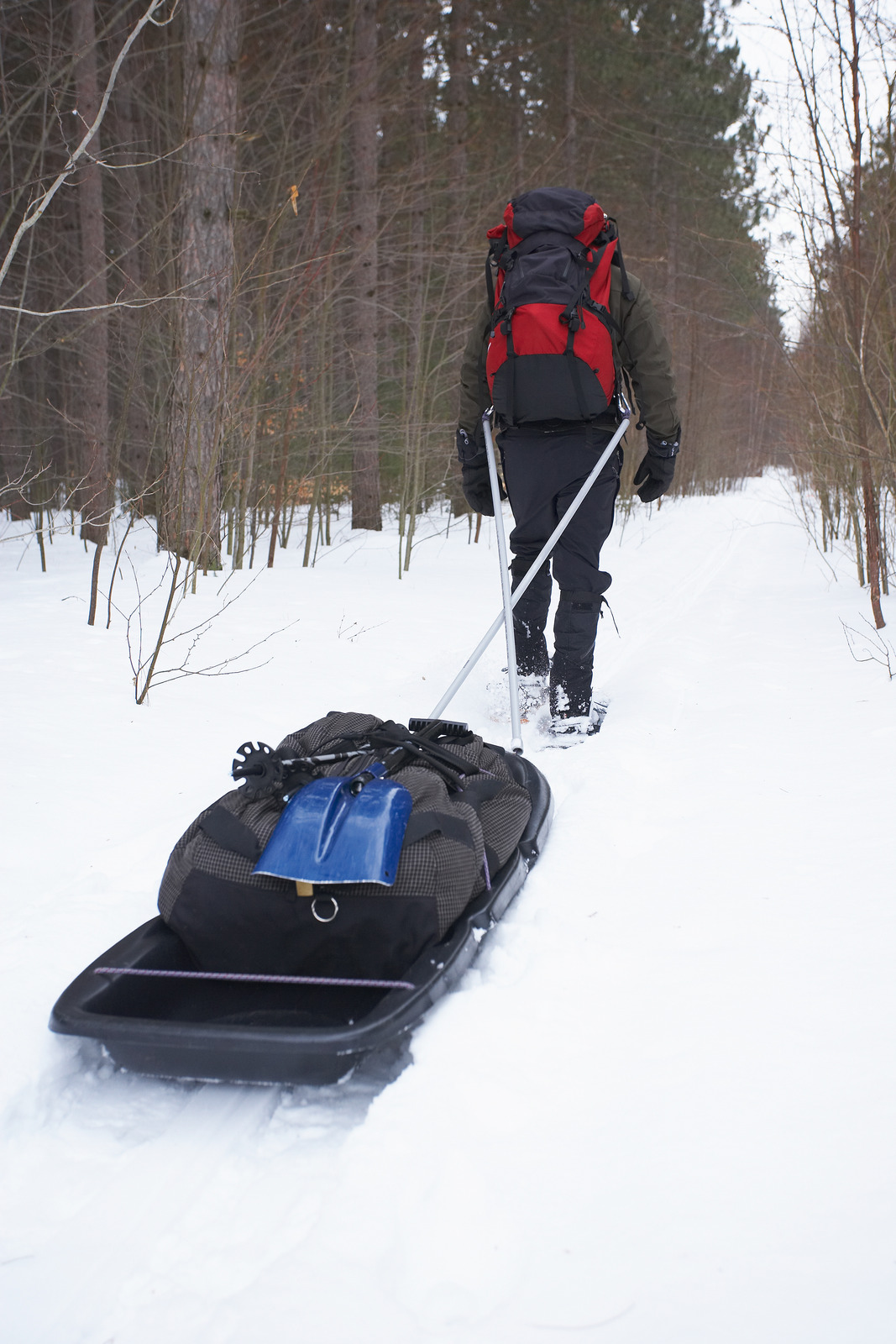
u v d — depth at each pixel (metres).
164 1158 1.50
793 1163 1.32
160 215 7.59
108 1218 1.37
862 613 5.83
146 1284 1.24
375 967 1.79
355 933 1.77
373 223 10.10
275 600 6.39
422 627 5.77
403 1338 1.09
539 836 2.43
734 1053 1.58
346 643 5.16
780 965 1.84
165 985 1.85
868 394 4.98
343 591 6.96
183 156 6.73
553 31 15.30
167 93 7.41
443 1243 1.22
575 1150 1.38
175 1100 1.67
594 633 3.61
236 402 6.90
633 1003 1.76
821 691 4.00
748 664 4.70
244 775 1.95
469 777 2.29
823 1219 1.22
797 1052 1.57
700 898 2.18
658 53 16.55
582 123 16.39
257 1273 1.25
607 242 3.37
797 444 9.42
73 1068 1.73
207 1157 1.50
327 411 9.08
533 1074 1.56
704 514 18.55
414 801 1.98
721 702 4.01
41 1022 1.78
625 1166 1.34
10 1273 1.27
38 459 10.49
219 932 1.82
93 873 2.48
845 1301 1.09
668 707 3.96
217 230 7.09
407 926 1.77
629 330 3.41
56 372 13.38
